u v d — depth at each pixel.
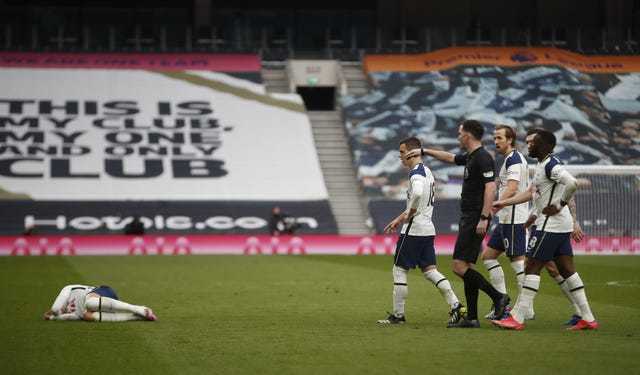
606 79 93.31
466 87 90.81
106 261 54.06
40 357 16.78
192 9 101.62
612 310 25.72
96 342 18.62
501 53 96.62
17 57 90.88
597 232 68.06
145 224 72.38
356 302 28.33
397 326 21.64
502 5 103.06
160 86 88.81
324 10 103.06
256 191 77.50
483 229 21.00
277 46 101.31
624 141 85.19
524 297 20.84
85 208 73.62
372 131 85.00
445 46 100.75
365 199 77.44
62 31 98.75
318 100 102.25
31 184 75.69
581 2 102.75
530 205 33.44
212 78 91.06
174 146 81.62
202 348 17.84
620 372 15.10
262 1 102.44
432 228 22.12
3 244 63.47
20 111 83.38
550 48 98.12
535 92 90.44
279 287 34.50
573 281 21.19
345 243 66.75
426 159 81.94
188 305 27.30
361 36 101.50
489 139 83.62
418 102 88.75
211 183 77.88
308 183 79.00
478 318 23.67
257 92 89.62
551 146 21.03
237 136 83.75
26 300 28.66
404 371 15.22
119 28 99.31
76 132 81.81
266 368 15.56
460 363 15.99
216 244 66.06
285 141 83.94
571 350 17.47
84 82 87.88
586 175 68.50
